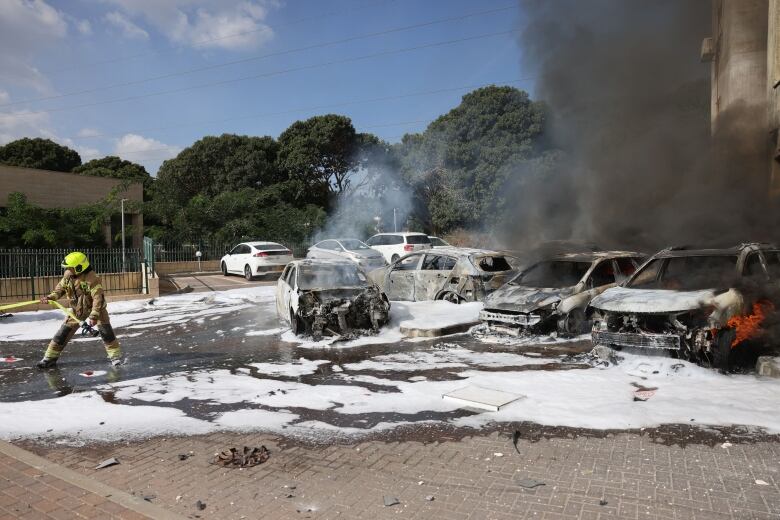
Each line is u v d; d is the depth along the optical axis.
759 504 3.24
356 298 9.23
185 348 8.78
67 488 3.68
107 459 4.27
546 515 3.20
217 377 6.80
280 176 42.44
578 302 8.53
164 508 3.42
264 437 4.66
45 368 7.50
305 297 9.17
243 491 3.65
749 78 13.29
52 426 5.04
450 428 4.74
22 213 21.97
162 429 4.91
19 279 13.84
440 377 6.48
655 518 3.13
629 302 6.86
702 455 3.98
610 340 6.84
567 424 4.71
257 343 9.05
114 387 6.43
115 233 26.53
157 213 27.17
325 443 4.49
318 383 6.39
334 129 41.06
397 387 6.09
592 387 5.78
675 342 6.37
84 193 26.55
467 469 3.89
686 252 7.61
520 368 6.81
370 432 4.71
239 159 40.34
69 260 7.39
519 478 3.71
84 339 9.81
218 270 25.23
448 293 11.61
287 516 3.30
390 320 9.82
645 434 4.43
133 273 15.91
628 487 3.52
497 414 5.05
